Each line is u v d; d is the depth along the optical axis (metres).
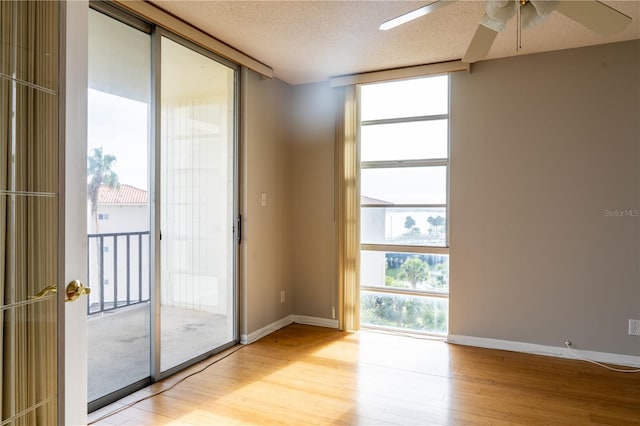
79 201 1.60
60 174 1.45
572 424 2.38
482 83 3.71
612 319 3.35
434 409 2.56
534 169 3.55
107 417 2.43
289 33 3.15
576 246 3.44
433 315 4.00
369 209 4.23
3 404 1.34
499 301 3.67
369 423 2.39
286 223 4.45
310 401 2.66
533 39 3.24
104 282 2.60
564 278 3.48
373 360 3.39
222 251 3.58
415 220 4.04
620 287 3.32
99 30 2.51
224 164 3.60
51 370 1.45
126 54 2.69
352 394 2.76
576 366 3.27
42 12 1.42
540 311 3.55
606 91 3.34
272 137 4.18
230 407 2.57
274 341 3.87
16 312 1.37
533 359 3.42
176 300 3.11
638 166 3.26
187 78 3.18
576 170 3.43
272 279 4.20
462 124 3.78
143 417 2.43
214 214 3.49
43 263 1.43
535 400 2.69
